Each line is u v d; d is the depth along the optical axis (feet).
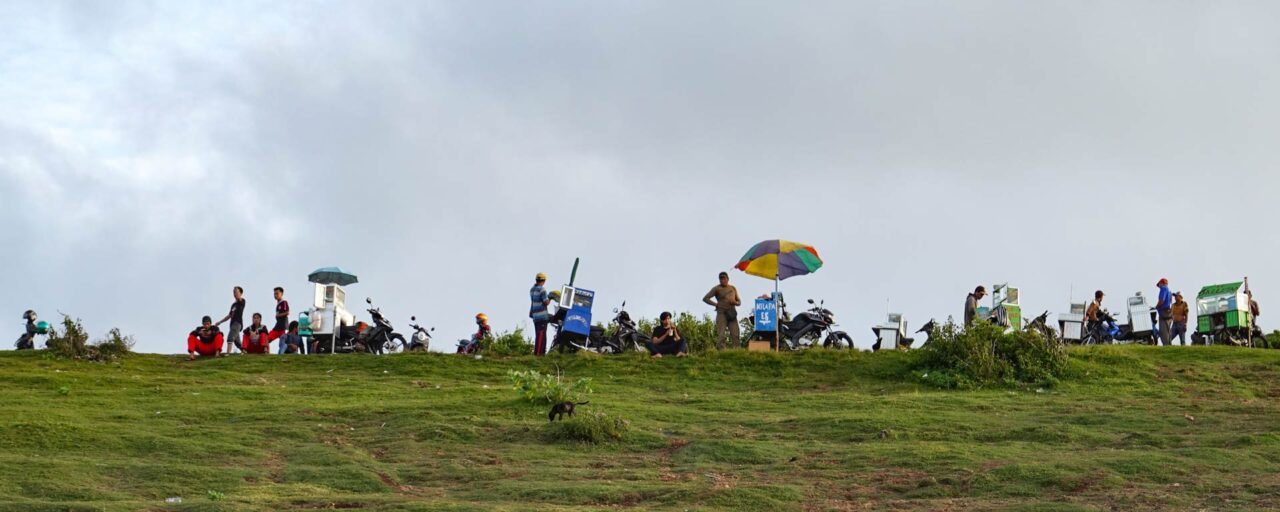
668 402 92.63
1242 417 81.46
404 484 65.82
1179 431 77.46
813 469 67.56
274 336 125.70
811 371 108.58
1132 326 127.75
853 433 77.97
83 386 98.58
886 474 65.82
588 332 118.11
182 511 57.06
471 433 77.61
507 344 122.21
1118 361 106.52
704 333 134.10
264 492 62.08
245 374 107.86
